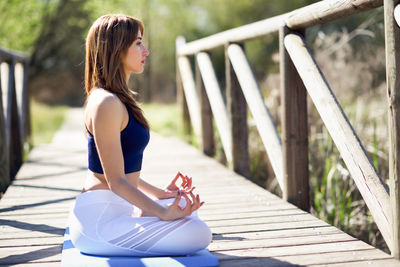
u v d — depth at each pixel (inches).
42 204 175.9
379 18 339.6
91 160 106.0
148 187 119.2
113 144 98.7
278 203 169.8
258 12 733.9
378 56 339.0
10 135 289.9
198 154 302.8
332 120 136.1
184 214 104.5
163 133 431.5
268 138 186.7
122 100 102.2
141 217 106.5
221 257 115.4
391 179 110.3
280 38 168.6
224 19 774.5
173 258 105.3
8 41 506.0
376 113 251.1
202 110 302.4
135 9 693.9
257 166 264.2
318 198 192.4
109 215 106.0
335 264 109.5
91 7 627.8
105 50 101.9
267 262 111.6
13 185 212.4
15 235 137.7
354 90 318.3
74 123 581.0
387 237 114.7
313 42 426.6
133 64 104.1
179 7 855.7
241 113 237.6
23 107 330.6
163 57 930.1
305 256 115.3
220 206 168.2
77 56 912.3
